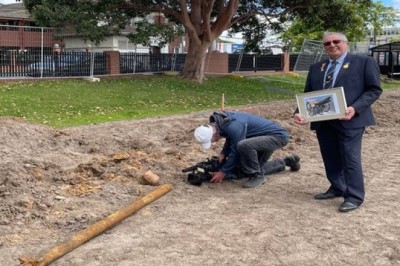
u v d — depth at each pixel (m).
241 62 31.22
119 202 5.57
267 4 24.84
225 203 5.68
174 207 5.50
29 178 6.03
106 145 8.56
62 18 19.50
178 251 4.34
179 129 10.59
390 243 4.56
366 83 5.36
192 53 23.38
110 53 22.83
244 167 6.36
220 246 4.45
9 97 14.77
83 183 6.11
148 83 20.83
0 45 28.08
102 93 17.09
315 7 23.80
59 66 20.80
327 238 4.66
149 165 7.04
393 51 32.84
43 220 4.99
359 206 5.57
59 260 4.16
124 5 21.88
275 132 6.33
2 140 7.73
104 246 4.44
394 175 7.14
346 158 5.46
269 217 5.21
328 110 5.35
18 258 4.11
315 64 5.74
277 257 4.25
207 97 18.58
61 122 11.53
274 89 23.58
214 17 26.33
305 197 5.98
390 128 11.90
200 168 6.35
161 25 21.41
